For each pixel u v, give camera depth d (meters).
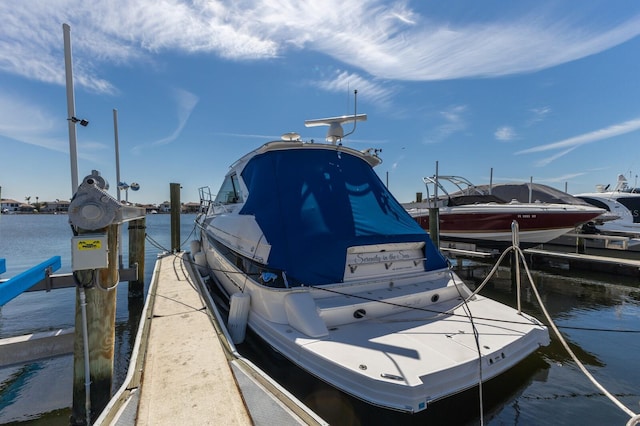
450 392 2.55
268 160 4.76
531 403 3.41
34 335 3.96
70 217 2.77
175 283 5.68
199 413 2.20
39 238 23.61
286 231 3.94
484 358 2.75
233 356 2.99
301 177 4.54
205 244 7.31
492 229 10.13
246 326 3.81
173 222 10.02
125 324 6.54
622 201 17.69
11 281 4.26
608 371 4.17
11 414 3.57
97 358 3.07
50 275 5.74
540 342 3.27
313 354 2.80
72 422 3.03
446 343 2.96
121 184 8.13
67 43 4.97
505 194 14.43
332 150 5.08
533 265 11.36
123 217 3.17
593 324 6.15
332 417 2.88
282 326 3.33
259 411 2.20
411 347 2.88
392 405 2.37
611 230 15.91
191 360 2.91
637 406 3.40
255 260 3.98
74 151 5.01
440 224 11.33
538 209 9.50
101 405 3.07
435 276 4.30
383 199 4.85
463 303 3.87
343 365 2.61
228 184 6.24
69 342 3.99
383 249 4.12
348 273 3.84
